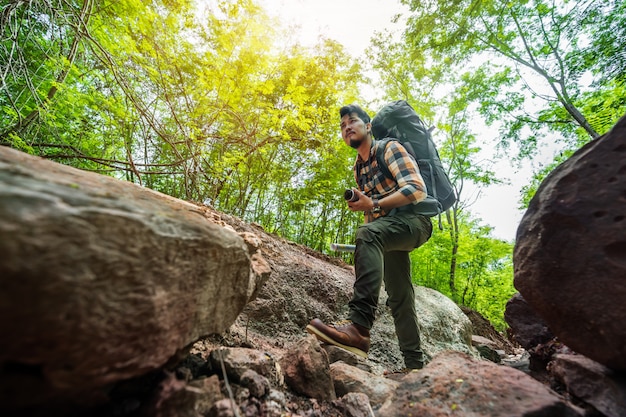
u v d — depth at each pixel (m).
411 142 2.22
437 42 6.86
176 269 0.60
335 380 1.21
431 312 3.49
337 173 6.79
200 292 0.71
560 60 7.41
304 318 2.29
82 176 0.64
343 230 7.49
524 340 1.38
